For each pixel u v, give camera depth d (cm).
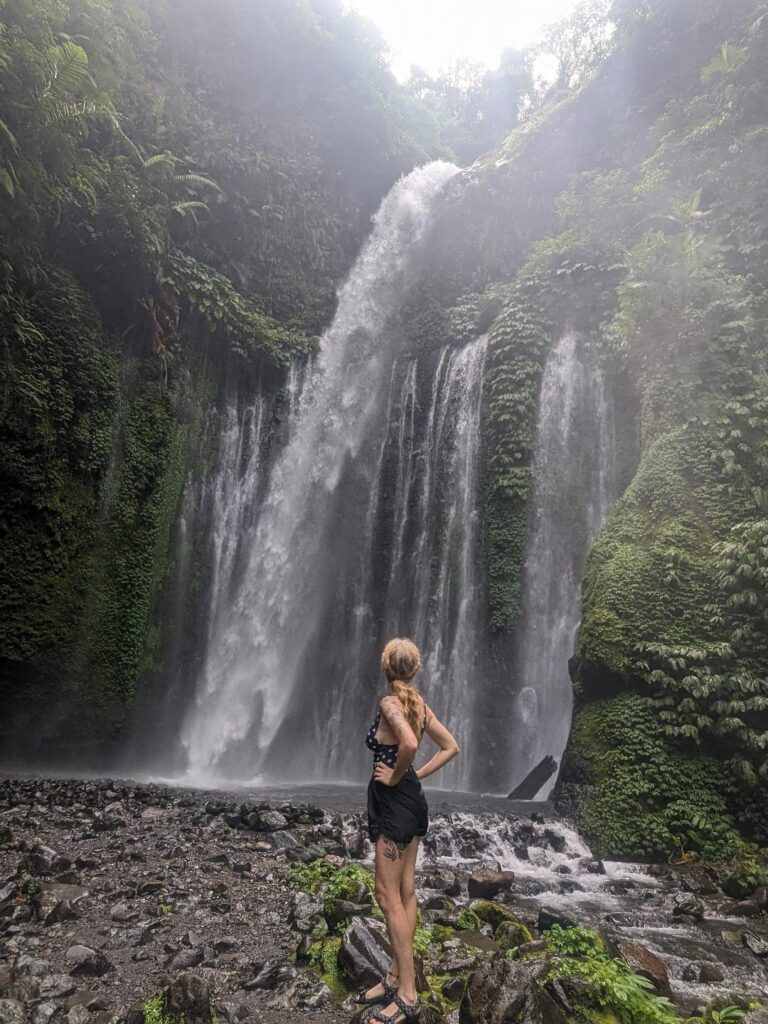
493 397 1702
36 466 1323
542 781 1244
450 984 400
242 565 1786
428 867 727
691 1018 393
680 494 1147
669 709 986
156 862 637
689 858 867
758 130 1428
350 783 1555
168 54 2172
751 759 916
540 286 1769
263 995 388
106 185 1495
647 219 1533
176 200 1889
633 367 1422
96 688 1427
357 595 1833
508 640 1521
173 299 1700
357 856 714
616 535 1174
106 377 1486
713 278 1318
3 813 811
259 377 1947
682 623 1035
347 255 2400
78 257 1489
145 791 1014
